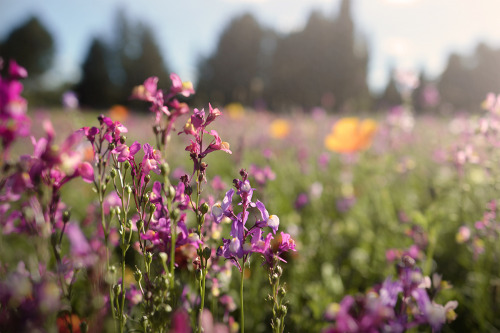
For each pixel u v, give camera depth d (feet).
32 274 3.73
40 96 132.67
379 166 18.78
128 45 187.21
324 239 12.46
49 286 3.14
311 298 9.39
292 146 24.49
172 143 16.34
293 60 160.25
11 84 3.46
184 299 5.49
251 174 10.03
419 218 9.42
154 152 4.82
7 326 3.01
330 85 157.99
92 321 3.70
